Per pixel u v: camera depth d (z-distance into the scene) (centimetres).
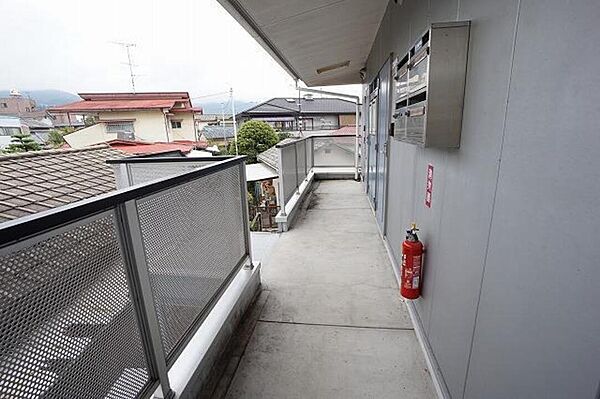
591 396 62
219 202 196
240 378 173
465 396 126
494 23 100
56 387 83
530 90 80
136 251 113
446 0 148
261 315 229
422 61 138
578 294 64
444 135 130
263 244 366
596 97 58
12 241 69
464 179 127
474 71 116
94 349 95
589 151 60
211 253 185
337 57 521
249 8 249
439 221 160
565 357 68
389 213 330
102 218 98
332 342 200
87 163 566
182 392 136
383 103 358
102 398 98
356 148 742
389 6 308
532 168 80
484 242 108
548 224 74
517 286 87
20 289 73
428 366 176
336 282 275
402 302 242
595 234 59
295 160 516
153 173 270
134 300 113
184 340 148
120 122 1862
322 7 276
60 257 83
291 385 168
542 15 75
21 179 428
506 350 94
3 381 71
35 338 78
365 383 168
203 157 258
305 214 485
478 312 113
